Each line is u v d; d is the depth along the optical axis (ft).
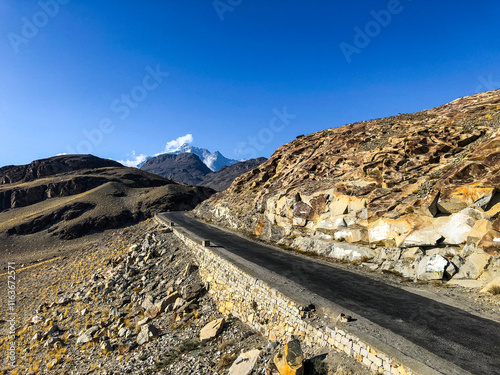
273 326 37.68
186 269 67.21
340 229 62.23
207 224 118.42
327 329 29.71
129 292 71.10
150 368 39.42
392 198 55.62
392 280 45.27
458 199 44.50
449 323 30.30
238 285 48.01
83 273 104.88
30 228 290.15
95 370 45.75
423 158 61.05
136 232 135.23
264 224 86.74
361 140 85.35
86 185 409.69
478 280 38.42
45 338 63.82
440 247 44.68
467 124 65.46
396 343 25.67
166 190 373.61
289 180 90.68
